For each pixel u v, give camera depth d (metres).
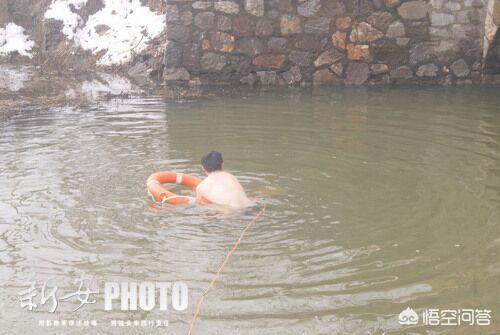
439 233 5.34
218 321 4.06
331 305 4.23
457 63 12.62
